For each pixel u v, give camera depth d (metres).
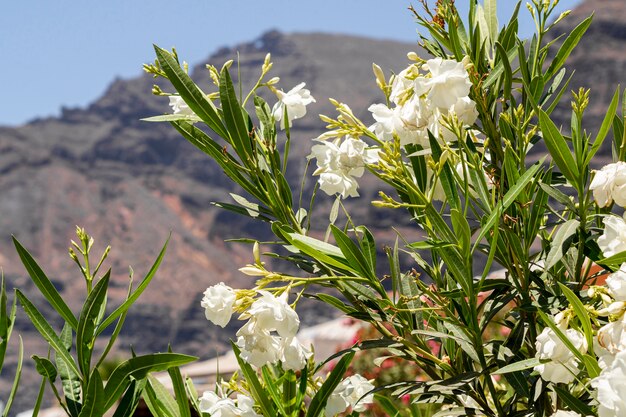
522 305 1.55
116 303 155.88
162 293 161.50
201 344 149.75
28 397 112.19
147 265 168.50
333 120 1.67
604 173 1.39
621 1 132.12
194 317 155.62
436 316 1.55
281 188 1.73
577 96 1.49
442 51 1.81
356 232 1.63
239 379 1.81
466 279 1.47
